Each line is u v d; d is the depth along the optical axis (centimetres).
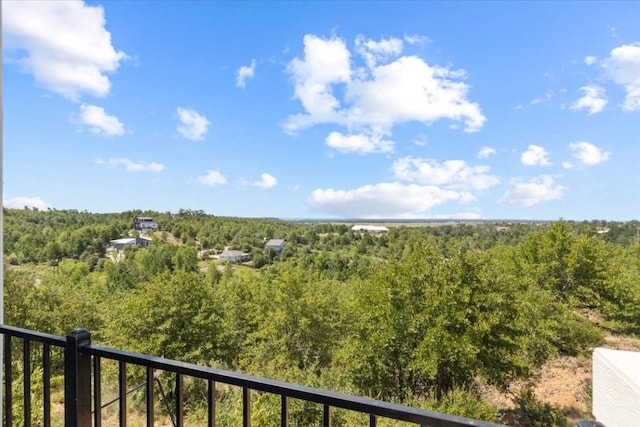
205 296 1750
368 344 1407
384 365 1390
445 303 1360
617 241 2675
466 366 1277
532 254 2105
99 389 117
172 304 1650
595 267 1897
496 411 1219
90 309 1977
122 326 1648
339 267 4184
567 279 1958
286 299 1923
